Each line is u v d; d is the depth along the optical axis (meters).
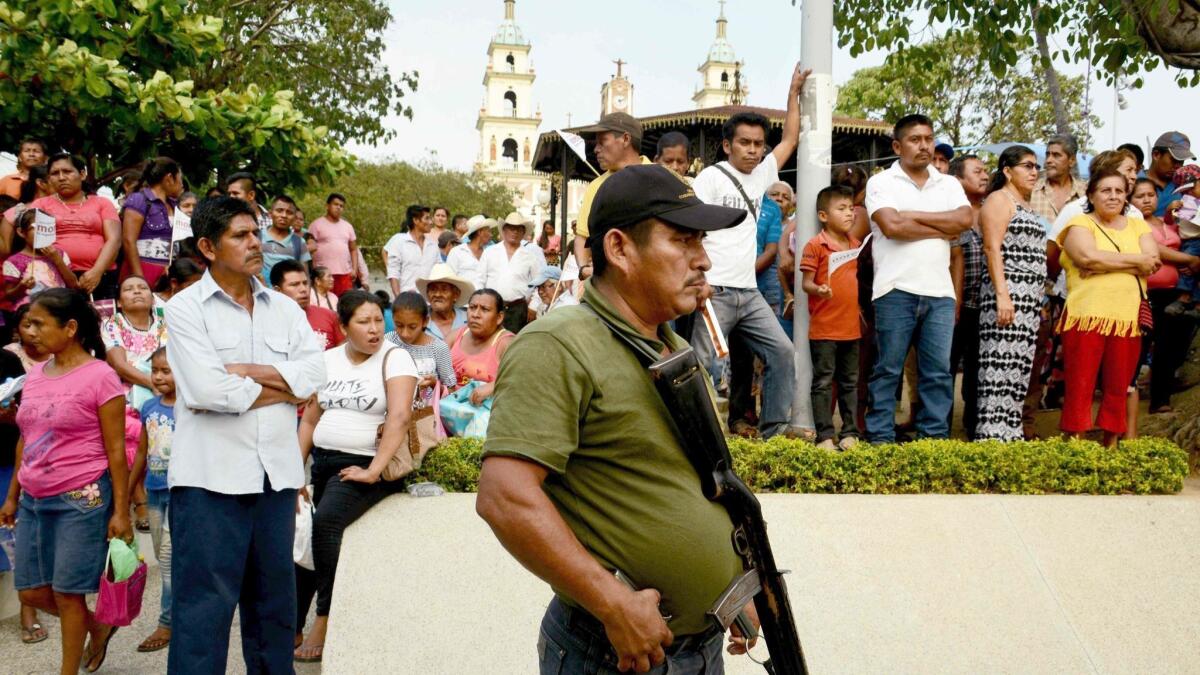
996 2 6.63
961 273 5.88
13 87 7.66
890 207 4.97
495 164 76.19
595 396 1.91
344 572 3.93
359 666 3.69
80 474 3.81
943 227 4.98
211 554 3.27
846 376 5.41
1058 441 4.79
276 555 3.47
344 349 4.45
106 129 8.52
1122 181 4.96
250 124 9.00
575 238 5.45
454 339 5.66
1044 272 5.28
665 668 2.00
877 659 3.75
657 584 1.97
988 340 5.28
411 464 4.37
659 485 1.95
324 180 9.85
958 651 3.77
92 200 6.54
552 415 1.86
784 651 2.15
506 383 1.92
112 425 3.83
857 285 5.37
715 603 2.02
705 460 1.98
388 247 10.95
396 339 5.18
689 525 1.96
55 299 3.86
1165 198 6.86
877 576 3.99
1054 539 4.17
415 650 3.74
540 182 74.44
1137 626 3.87
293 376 3.46
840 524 4.18
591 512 1.96
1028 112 19.89
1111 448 4.74
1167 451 4.66
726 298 5.07
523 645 3.76
